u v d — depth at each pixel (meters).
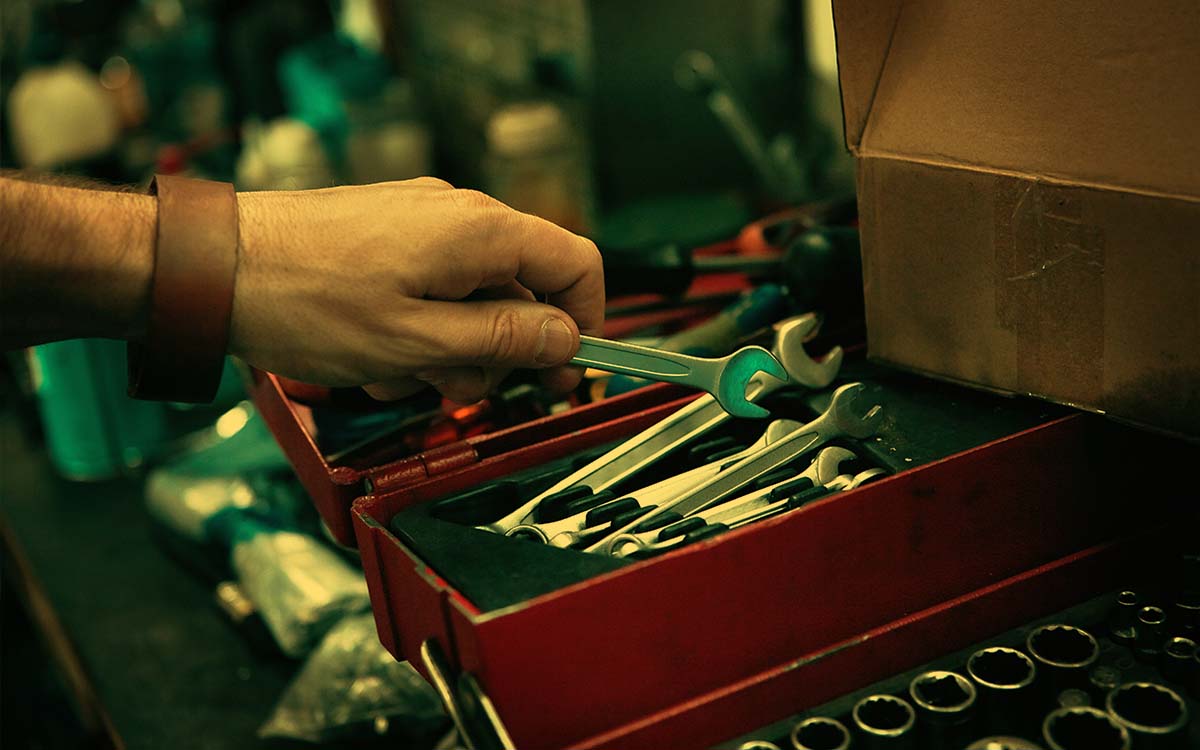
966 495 0.58
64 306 0.58
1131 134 0.54
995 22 0.57
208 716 0.93
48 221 0.57
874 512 0.56
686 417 0.67
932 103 0.62
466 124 2.36
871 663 0.57
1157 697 0.51
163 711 0.94
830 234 0.79
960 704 0.52
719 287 0.96
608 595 0.50
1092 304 0.58
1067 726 0.49
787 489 0.61
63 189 0.59
